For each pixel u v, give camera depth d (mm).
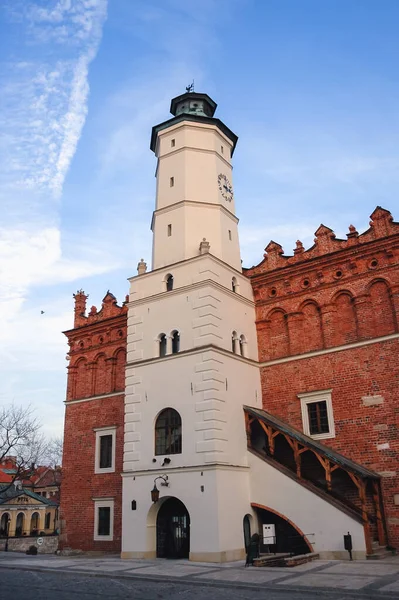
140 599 14133
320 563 20297
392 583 14844
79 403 35000
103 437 33125
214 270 27906
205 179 31922
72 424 34844
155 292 29156
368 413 25016
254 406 27703
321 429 26297
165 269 29203
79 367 36188
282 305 29578
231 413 25656
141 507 25516
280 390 28156
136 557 24922
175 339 27578
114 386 33688
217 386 25219
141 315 29188
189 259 28391
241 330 28688
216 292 27344
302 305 28875
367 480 23062
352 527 21516
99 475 32219
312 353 27531
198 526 23234
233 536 23250
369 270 26781
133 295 29969
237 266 31516
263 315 30141
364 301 26578
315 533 22438
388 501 23344
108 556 28312
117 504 30781
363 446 24750
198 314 26812
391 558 21031
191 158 32344
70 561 25625
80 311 37469
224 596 14273
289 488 23875
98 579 18594
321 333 27797
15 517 68500
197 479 23891
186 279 28172
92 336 36094
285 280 29844
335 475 24984
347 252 27609
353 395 25703
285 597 13844
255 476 25141
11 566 23734
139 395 27547
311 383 27234
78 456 33750
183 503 24125
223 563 21953
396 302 25484
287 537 24109
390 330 25484
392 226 26609
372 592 13680
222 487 23500
